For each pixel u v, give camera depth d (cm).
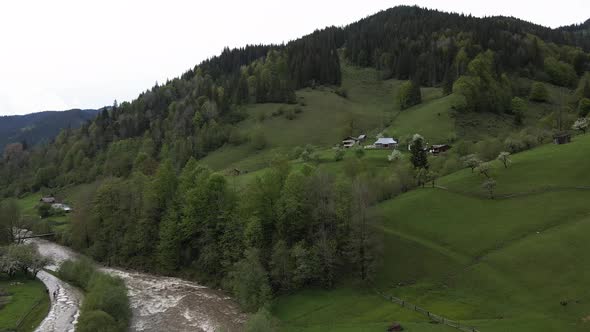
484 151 14100
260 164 18050
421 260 8262
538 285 6806
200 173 11100
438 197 10956
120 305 7138
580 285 6531
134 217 11550
